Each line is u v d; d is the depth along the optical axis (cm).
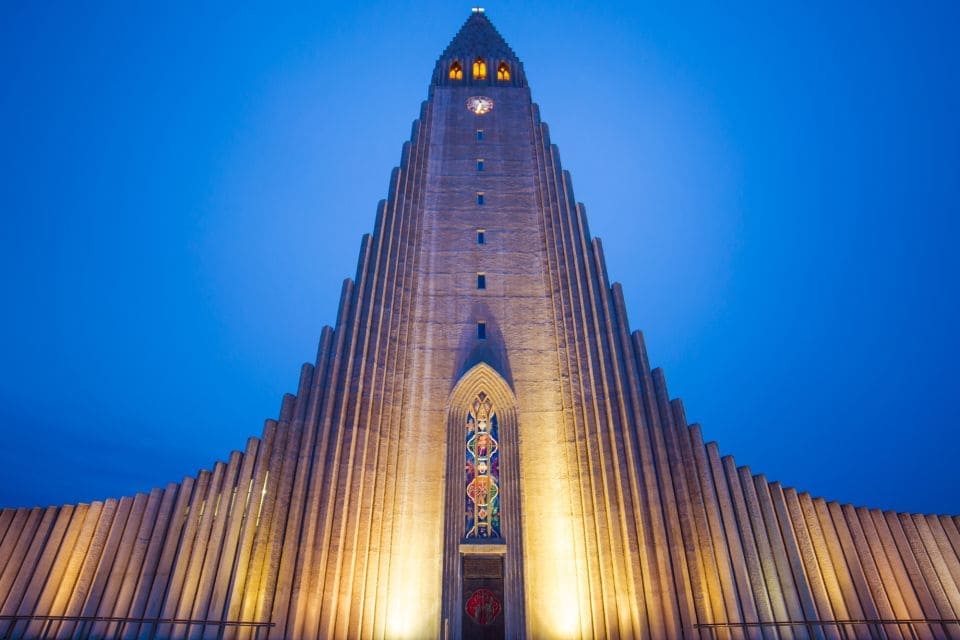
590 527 2855
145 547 2645
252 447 2881
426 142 4328
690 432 2934
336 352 3183
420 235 3875
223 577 2552
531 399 3294
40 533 2678
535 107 4528
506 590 2816
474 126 4472
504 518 2978
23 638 2425
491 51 5134
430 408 3259
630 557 2681
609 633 2588
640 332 3241
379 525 2853
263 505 2744
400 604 2770
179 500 2748
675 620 2511
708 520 2697
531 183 4144
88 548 2653
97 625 2462
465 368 3366
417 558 2873
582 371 3234
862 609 2578
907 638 2538
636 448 2927
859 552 2722
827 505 2838
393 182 3916
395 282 3547
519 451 3131
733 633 2458
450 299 3625
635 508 2788
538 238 3878
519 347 3450
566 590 2811
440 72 4947
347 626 2580
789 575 2616
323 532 2697
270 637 2459
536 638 2719
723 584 2547
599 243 3591
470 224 3934
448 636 2695
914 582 2678
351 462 2908
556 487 3048
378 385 3192
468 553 2900
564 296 3509
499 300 3622
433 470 3097
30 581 2572
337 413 3025
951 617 2606
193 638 2420
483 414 3306
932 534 2828
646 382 3092
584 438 3080
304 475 2819
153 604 2505
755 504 2781
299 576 2586
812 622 2509
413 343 3469
